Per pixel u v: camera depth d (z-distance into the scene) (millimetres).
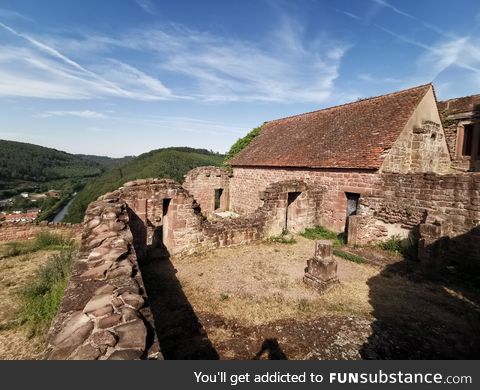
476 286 7520
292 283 7656
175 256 9492
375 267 8828
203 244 10070
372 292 7152
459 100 15023
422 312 6195
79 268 4008
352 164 11898
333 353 4805
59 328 2613
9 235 12727
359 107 15398
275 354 4777
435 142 13430
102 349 2264
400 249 9961
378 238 10945
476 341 5207
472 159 14180
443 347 5016
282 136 18875
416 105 12375
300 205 12664
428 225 8445
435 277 8047
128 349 2314
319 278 7199
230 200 20516
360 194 11711
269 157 17250
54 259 8281
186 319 5824
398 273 8367
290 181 12430
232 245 10758
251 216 11492
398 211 10344
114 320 2662
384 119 13008
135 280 3730
